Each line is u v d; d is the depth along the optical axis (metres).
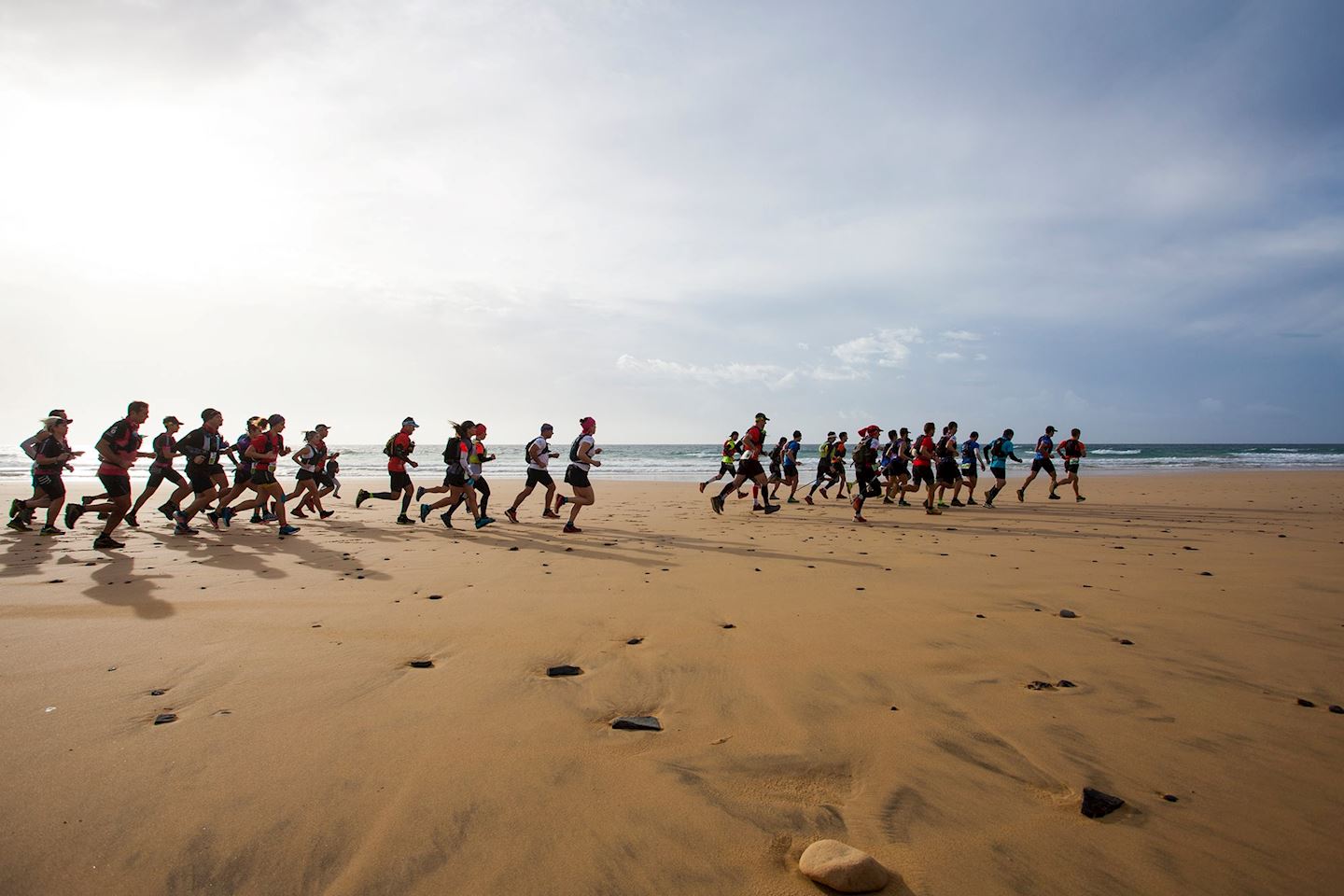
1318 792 2.61
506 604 5.48
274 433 9.70
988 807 2.49
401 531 10.46
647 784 2.62
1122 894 2.02
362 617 5.05
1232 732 3.16
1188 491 20.33
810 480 26.86
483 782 2.60
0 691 3.50
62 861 2.08
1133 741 3.05
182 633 4.61
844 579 6.61
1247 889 2.04
